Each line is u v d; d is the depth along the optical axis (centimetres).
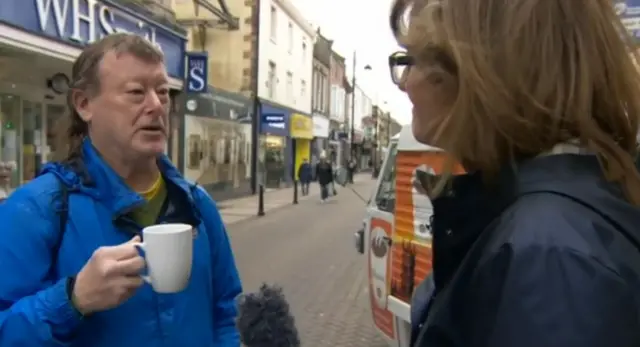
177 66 1412
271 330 137
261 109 2434
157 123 162
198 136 1802
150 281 130
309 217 1619
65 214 149
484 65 86
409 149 388
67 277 135
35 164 1073
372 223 480
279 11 2658
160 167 173
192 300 163
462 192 93
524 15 85
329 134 3994
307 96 3288
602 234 78
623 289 73
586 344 70
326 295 728
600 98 89
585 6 86
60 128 167
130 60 158
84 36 956
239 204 1948
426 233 363
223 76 2344
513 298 75
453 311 85
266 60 2492
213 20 2014
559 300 72
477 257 85
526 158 90
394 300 414
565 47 85
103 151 162
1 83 969
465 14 89
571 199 82
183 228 132
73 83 163
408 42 99
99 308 129
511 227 81
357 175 4947
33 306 131
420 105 101
